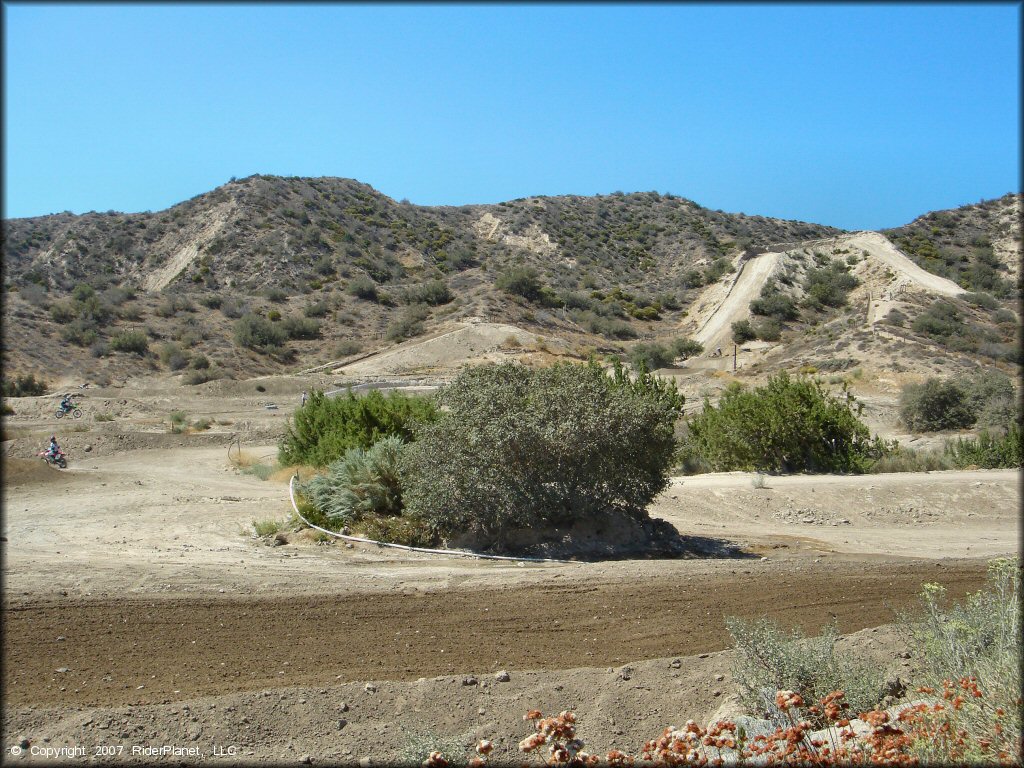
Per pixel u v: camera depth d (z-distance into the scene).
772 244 133.75
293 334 84.12
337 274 106.69
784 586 10.98
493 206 153.62
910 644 8.20
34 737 6.29
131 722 6.58
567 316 94.62
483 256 127.94
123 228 116.44
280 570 11.86
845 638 8.63
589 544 14.49
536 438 14.12
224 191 125.31
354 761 6.37
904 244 104.56
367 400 23.55
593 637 8.88
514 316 88.50
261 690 7.23
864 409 45.88
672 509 21.44
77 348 71.19
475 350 75.25
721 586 10.89
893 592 10.80
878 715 5.38
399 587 10.59
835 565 12.38
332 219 124.88
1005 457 27.20
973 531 19.67
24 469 24.20
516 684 7.61
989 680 5.83
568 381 15.22
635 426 14.89
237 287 100.31
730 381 59.12
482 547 14.24
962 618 7.30
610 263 130.50
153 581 10.43
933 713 5.86
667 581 11.05
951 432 39.69
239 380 66.19
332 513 15.38
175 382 67.25
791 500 21.97
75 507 19.23
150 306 85.44
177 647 8.16
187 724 6.63
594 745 6.78
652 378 24.98
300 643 8.42
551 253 133.12
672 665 8.00
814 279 99.19
